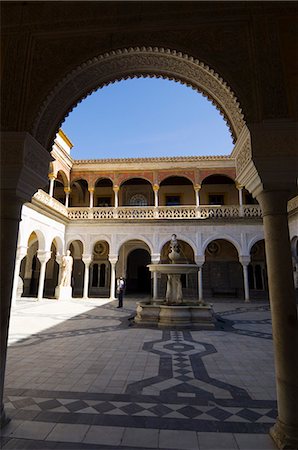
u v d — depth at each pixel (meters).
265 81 3.00
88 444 2.50
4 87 3.25
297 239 14.51
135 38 3.24
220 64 3.13
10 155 3.07
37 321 9.29
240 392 3.72
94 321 9.40
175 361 5.05
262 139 2.88
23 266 20.92
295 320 2.66
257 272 19.92
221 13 3.19
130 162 18.64
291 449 2.36
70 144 19.16
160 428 2.80
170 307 8.55
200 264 17.12
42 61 3.33
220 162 18.19
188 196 21.78
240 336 7.15
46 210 15.39
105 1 3.32
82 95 4.02
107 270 21.28
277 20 3.15
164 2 3.26
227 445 2.52
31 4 3.43
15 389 3.75
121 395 3.60
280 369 2.62
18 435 2.63
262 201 3.00
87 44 3.31
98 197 22.56
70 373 4.39
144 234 17.84
